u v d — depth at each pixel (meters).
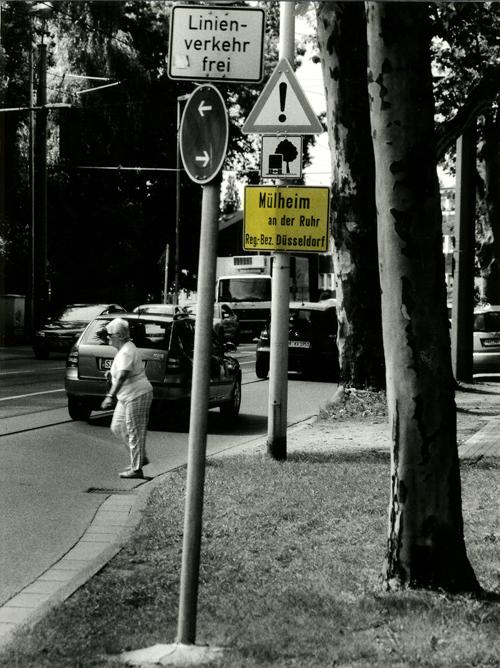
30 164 43.22
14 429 16.55
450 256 26.78
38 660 5.32
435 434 6.68
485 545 8.20
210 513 9.56
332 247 19.50
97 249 53.97
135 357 12.43
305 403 22.83
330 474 11.81
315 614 6.20
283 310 13.01
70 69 46.81
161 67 52.50
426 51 6.53
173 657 5.34
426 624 5.98
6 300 45.53
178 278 53.44
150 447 15.32
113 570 7.56
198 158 5.64
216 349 18.86
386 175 6.58
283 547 8.16
